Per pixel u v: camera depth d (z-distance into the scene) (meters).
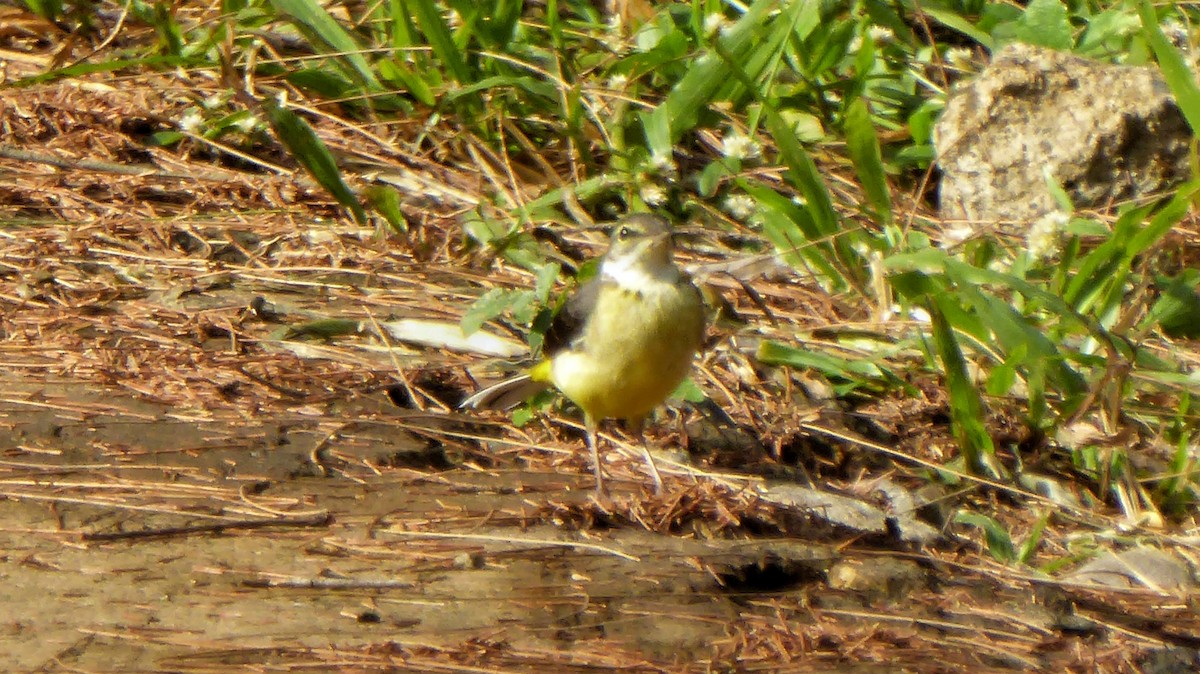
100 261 12.59
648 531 9.56
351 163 14.34
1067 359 10.89
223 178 14.05
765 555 9.23
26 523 8.84
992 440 10.74
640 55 14.45
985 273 10.94
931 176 14.54
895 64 15.71
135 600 8.12
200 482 9.55
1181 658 8.52
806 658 8.18
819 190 12.14
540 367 10.50
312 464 9.92
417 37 14.83
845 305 12.63
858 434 11.18
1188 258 13.22
